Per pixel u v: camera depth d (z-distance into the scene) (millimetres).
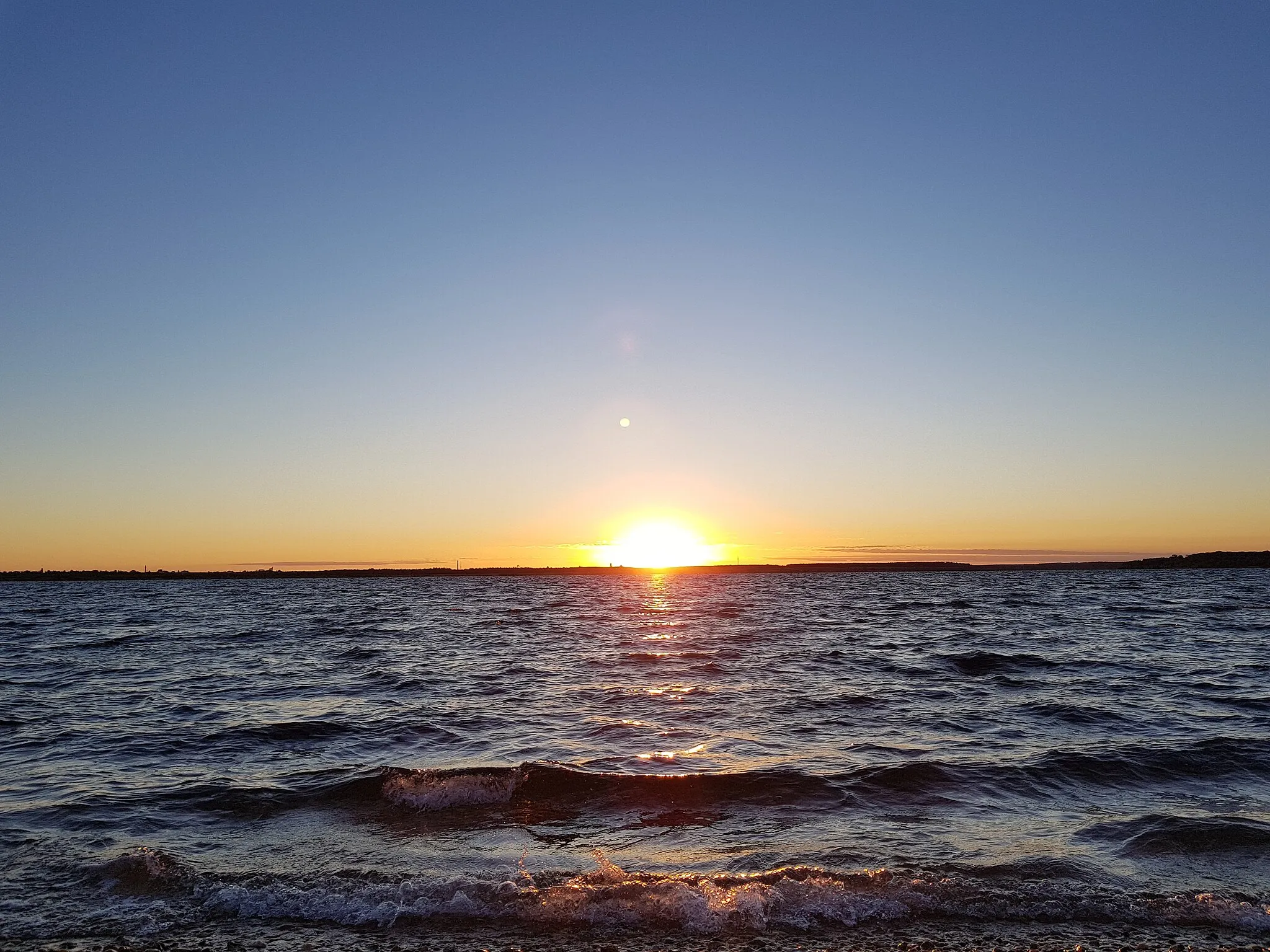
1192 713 19250
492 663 32188
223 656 35375
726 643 40031
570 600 105625
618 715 19875
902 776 13461
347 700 22578
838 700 21781
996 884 8984
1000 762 14438
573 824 11398
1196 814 11469
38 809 12047
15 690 24641
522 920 8250
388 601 105250
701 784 13070
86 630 52906
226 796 12742
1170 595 93375
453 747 16391
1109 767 14070
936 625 51281
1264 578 178750
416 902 8617
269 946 7762
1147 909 8383
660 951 7637
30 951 7648
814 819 11453
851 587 153500
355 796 12695
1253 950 7605
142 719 19438
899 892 8727
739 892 8648
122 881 9234
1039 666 28922
